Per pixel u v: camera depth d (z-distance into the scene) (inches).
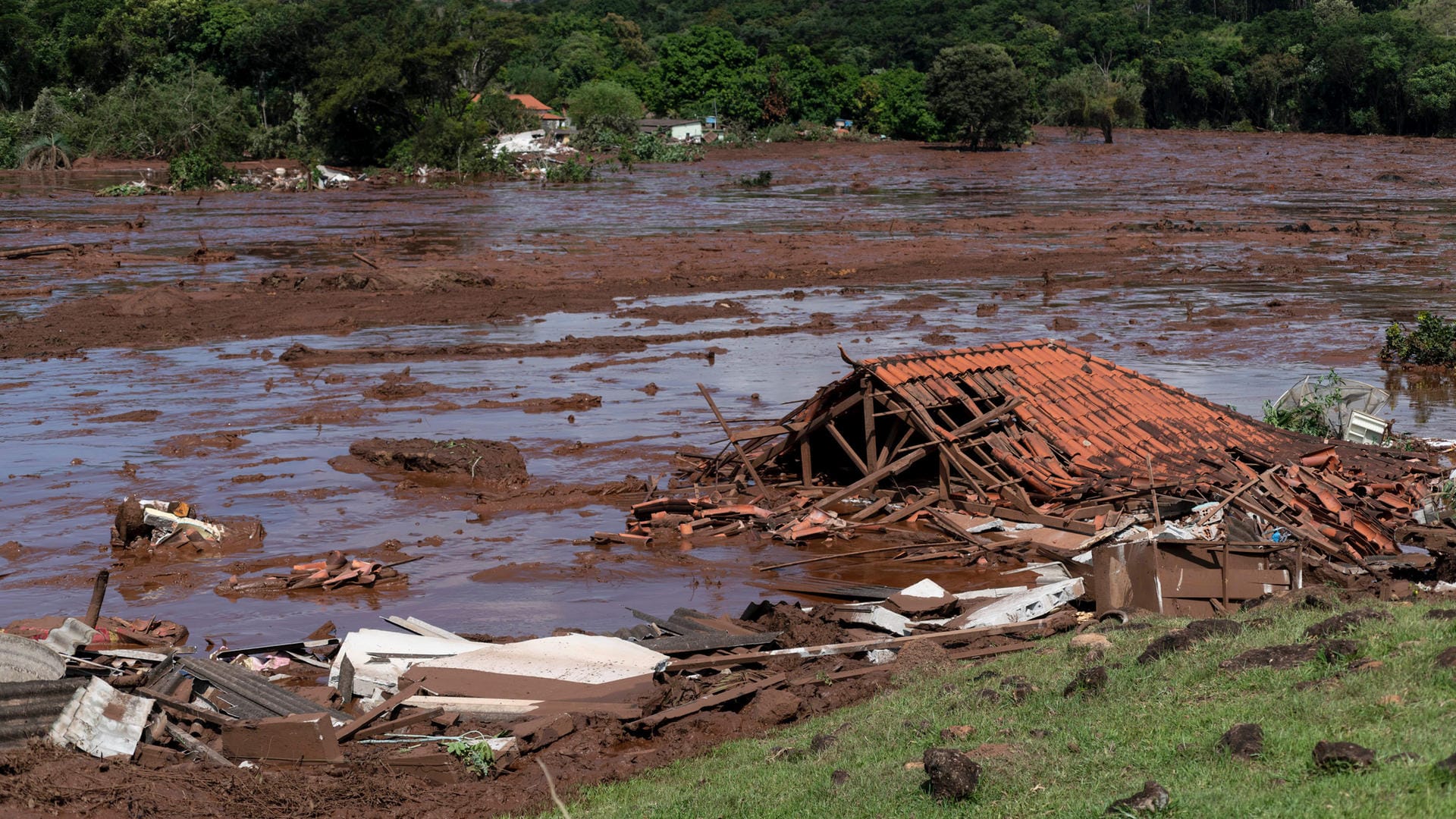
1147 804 306.5
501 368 1349.7
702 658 543.2
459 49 4874.5
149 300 1726.1
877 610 599.2
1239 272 2065.7
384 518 832.9
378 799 422.3
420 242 2544.3
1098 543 698.2
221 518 808.9
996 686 442.3
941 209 3272.6
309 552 762.2
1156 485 778.8
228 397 1208.8
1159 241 2516.0
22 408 1160.2
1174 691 393.1
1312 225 2719.0
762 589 689.0
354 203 3570.4
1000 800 338.6
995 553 729.6
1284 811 292.7
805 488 870.4
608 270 2134.6
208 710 489.7
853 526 792.9
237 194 3902.6
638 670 523.8
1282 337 1477.6
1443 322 1347.2
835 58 7440.9
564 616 651.5
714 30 7204.7
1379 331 1507.1
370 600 678.5
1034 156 5575.8
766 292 1904.5
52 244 2428.6
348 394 1219.2
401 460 949.2
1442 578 587.5
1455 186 3941.9
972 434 845.2
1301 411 947.3
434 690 512.1
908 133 6781.5
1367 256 2233.0
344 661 538.9
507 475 916.0
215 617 652.7
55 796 406.0
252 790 420.5
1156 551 571.2
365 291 1891.0
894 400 853.2
